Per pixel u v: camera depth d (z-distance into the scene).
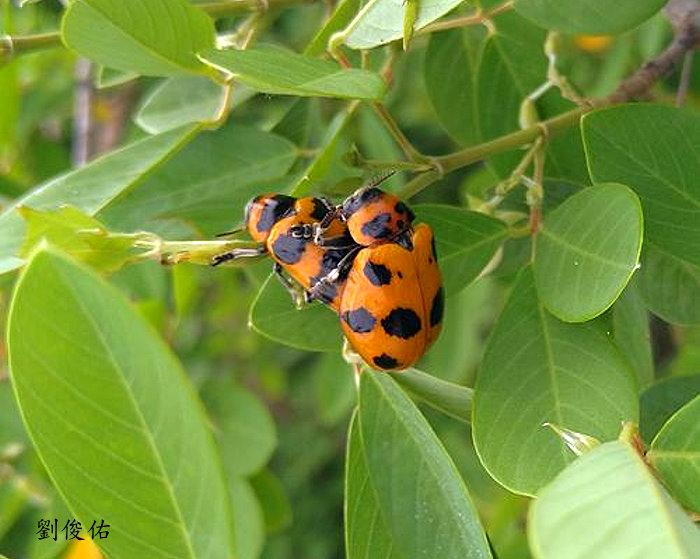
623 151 0.09
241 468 0.13
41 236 0.09
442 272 0.10
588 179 0.11
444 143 0.21
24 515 0.14
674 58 0.12
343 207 0.09
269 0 0.11
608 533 0.07
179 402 0.08
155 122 0.11
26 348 0.08
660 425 0.10
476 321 0.15
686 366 0.14
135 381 0.08
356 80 0.09
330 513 0.22
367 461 0.09
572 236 0.09
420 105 0.20
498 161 0.11
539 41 0.12
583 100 0.11
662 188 0.09
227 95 0.10
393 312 0.09
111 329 0.08
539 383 0.09
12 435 0.14
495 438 0.09
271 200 0.09
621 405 0.09
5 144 0.15
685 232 0.10
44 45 0.11
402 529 0.09
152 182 0.11
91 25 0.09
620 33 0.10
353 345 0.09
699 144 0.09
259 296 0.10
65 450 0.08
